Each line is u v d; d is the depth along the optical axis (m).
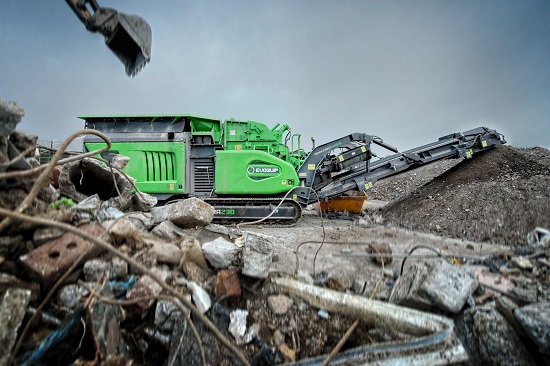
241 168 10.03
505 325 3.28
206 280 3.71
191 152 10.20
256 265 3.69
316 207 14.25
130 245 3.52
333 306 3.49
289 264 5.31
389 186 21.73
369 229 9.40
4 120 2.63
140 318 2.93
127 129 10.05
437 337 2.70
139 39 3.91
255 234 3.91
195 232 5.29
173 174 9.94
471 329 3.38
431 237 8.13
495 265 4.89
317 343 3.30
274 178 10.11
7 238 2.71
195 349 2.77
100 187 5.82
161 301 2.96
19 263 2.61
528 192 8.55
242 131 10.98
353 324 3.14
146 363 2.77
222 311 3.18
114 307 2.69
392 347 2.61
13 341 2.07
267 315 3.50
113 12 3.74
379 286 4.46
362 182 11.46
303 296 3.65
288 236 7.96
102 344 2.32
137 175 9.76
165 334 2.87
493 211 8.36
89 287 2.65
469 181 11.05
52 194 3.64
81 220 3.39
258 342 3.12
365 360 2.52
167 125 10.17
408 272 4.24
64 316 2.48
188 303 2.04
